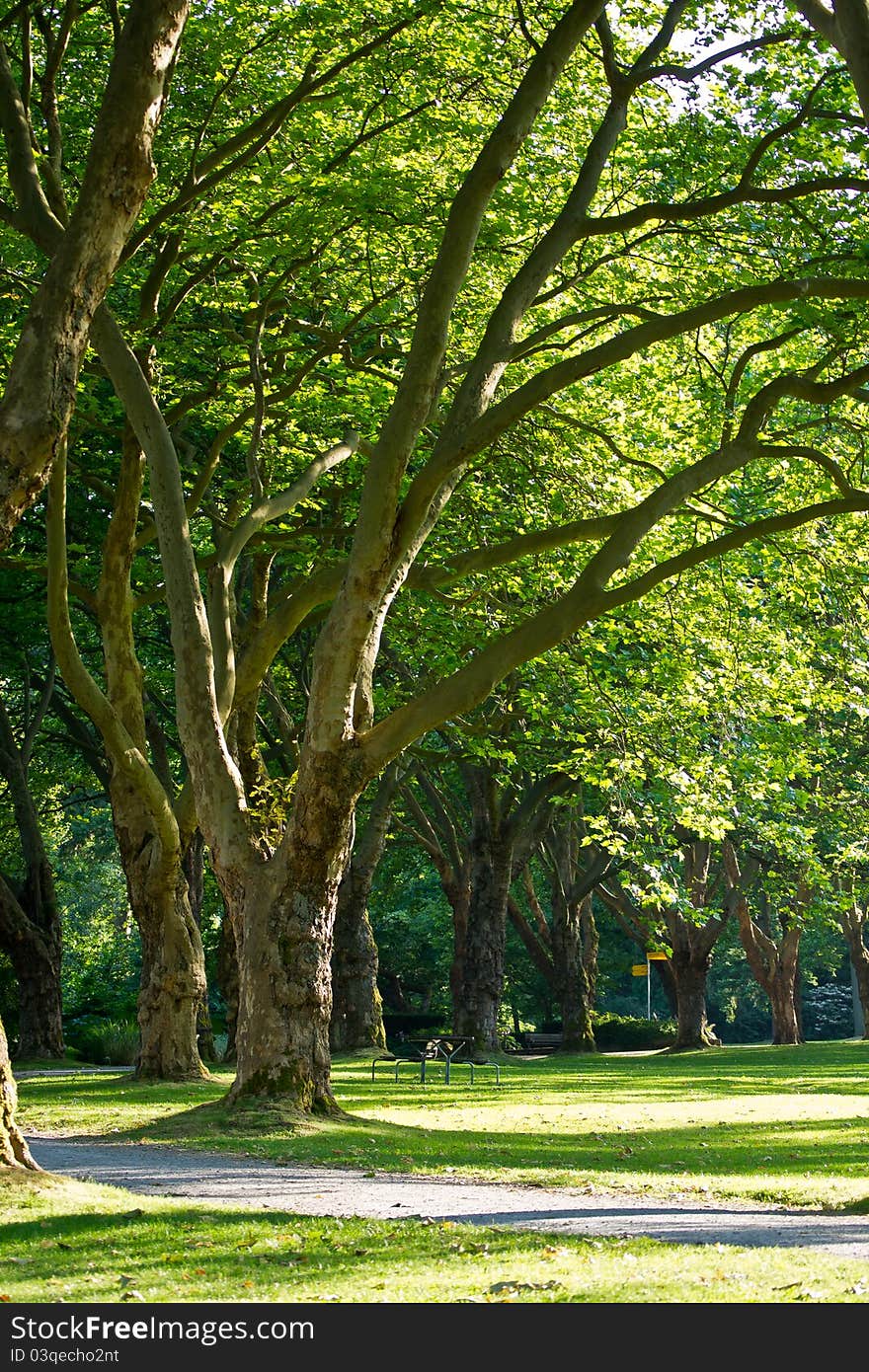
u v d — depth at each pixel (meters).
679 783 21.30
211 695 17.77
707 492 21.20
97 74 20.34
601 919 58.41
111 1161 13.55
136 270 21.56
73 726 34.75
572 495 21.75
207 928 51.09
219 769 17.56
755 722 22.69
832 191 16.69
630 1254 8.20
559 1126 17.83
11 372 10.02
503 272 20.48
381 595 15.91
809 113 15.55
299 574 24.67
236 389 22.02
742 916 46.41
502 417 15.04
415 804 39.28
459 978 39.34
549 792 36.31
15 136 15.20
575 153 19.20
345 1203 10.80
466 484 22.66
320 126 18.69
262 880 17.11
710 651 22.67
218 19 18.52
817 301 16.02
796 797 23.05
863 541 20.83
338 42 17.78
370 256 20.08
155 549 28.56
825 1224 10.04
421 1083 26.31
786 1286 7.19
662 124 18.14
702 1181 12.75
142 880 23.61
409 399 15.20
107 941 60.34
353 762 16.31
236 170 18.81
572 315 17.58
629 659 23.22
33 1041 33.38
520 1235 8.93
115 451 26.69
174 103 19.33
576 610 14.71
